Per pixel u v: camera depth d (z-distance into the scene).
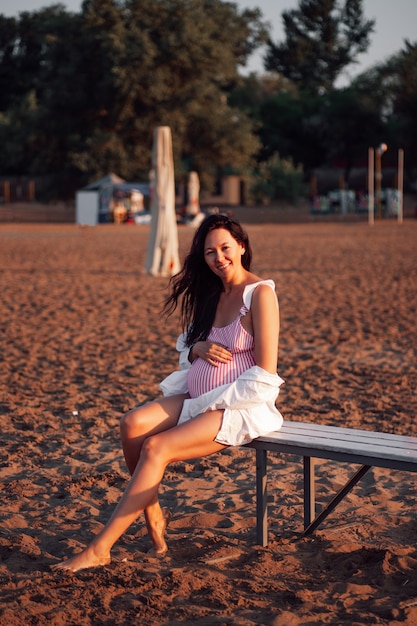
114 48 53.19
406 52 79.50
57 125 56.28
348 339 10.45
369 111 74.62
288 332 11.01
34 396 7.43
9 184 64.81
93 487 5.10
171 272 18.62
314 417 6.68
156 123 55.41
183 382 4.22
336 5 101.88
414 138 75.88
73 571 3.75
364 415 6.75
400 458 3.59
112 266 21.03
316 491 5.05
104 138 54.56
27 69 82.19
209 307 4.20
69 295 15.01
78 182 57.12
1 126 60.62
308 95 81.31
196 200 44.81
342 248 27.44
